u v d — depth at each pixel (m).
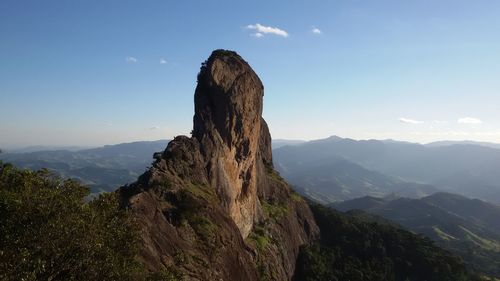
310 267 106.25
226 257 60.81
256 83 90.56
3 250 21.55
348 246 130.50
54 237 23.31
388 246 135.50
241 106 83.31
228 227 67.69
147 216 51.12
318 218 140.88
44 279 22.72
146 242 46.47
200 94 81.06
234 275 61.44
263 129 135.00
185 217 57.53
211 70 80.38
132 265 28.50
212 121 79.44
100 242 25.59
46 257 22.86
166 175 61.75
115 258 26.28
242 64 87.31
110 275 25.20
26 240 22.62
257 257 79.69
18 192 25.23
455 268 130.25
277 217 106.44
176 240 52.53
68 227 24.08
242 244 71.38
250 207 90.88
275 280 82.50
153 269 43.50
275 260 88.69
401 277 126.81
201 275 51.16
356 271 115.69
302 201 135.88
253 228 92.56
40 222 23.55
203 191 68.88
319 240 130.25
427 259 129.25
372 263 124.12
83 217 25.94
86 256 24.31
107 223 28.62
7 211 23.47
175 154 68.44
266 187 113.69
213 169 75.69
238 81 83.69
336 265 119.31
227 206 77.50
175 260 49.31
